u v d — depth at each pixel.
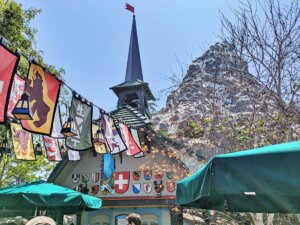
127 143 8.23
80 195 7.40
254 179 2.42
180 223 11.53
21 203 7.05
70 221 14.90
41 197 7.13
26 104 4.14
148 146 12.00
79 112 5.72
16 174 16.08
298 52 6.52
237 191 2.46
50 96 4.73
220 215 7.10
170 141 11.09
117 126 7.86
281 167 2.37
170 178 12.60
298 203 4.18
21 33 10.73
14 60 3.85
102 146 7.84
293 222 5.88
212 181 2.61
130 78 22.91
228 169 2.55
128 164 13.77
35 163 15.74
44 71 4.67
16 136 7.05
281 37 6.65
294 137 6.23
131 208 13.34
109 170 10.60
